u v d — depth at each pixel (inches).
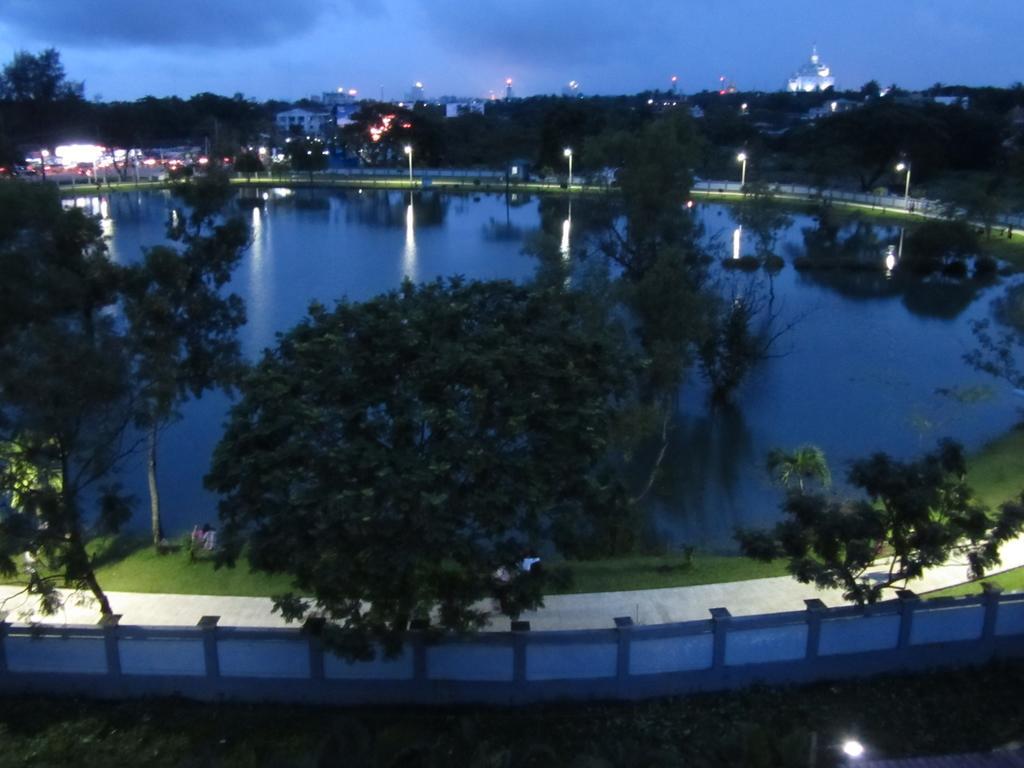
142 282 819.4
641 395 1039.6
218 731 550.6
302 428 525.7
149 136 5511.8
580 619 689.6
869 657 599.5
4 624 593.9
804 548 606.9
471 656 576.7
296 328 624.4
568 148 4323.3
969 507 601.0
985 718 547.2
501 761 471.8
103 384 606.5
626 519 611.5
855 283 2498.8
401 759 492.4
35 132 4872.0
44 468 618.2
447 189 4741.6
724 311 1457.9
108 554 860.0
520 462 518.9
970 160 4170.8
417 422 522.6
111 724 560.7
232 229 876.6
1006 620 612.4
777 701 571.8
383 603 534.0
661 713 564.1
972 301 2263.8
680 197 1851.6
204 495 1071.0
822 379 1589.6
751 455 1218.0
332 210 4077.3
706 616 695.7
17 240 784.9
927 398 1472.7
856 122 4065.0
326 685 584.1
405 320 589.3
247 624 692.7
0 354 593.6
